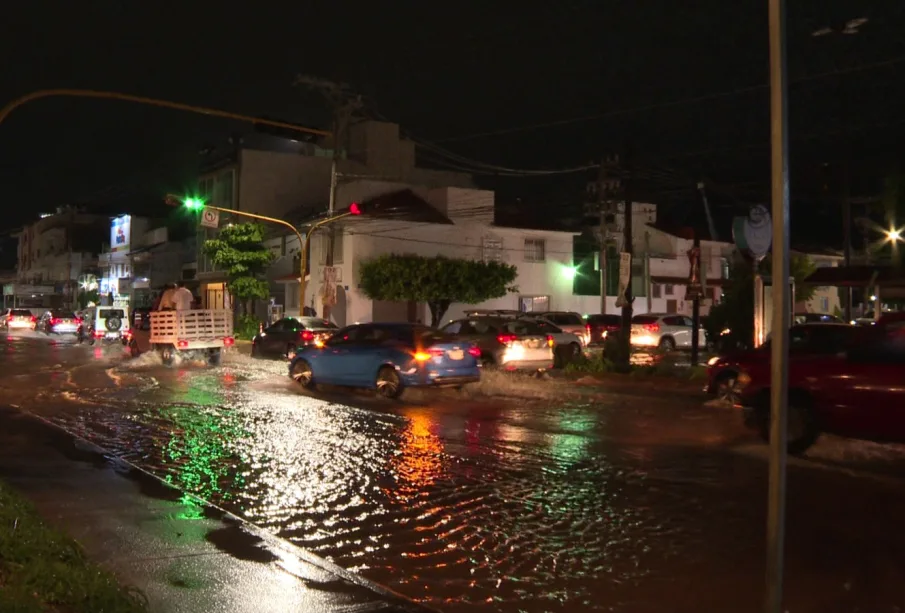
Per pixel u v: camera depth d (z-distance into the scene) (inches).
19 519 254.2
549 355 928.9
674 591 240.7
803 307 1991.9
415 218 1777.8
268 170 2087.8
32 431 523.8
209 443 482.0
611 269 2074.3
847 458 438.6
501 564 266.2
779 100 168.7
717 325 997.2
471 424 558.9
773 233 168.2
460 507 337.1
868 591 240.2
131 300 2773.1
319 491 364.2
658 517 322.0
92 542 284.8
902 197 902.4
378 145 2117.4
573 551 279.4
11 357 1226.0
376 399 695.7
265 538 292.7
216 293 2228.1
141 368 1028.5
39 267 3661.4
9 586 195.2
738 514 325.4
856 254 2332.7
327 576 253.0
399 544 287.3
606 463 425.7
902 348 420.5
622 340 897.5
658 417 593.6
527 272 1957.4
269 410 625.9
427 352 689.0
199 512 327.3
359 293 1718.8
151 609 221.5
